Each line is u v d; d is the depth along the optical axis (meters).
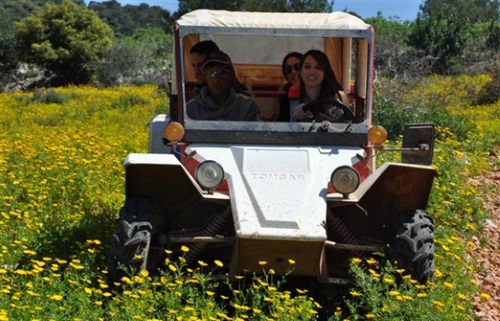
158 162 6.62
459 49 39.84
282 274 6.52
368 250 6.78
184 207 7.00
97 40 55.09
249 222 6.28
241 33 7.47
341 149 7.30
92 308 6.20
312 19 7.68
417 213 6.89
